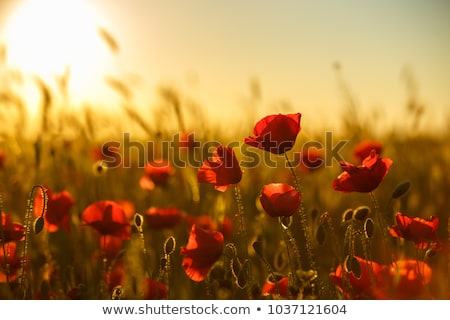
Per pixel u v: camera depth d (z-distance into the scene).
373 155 1.56
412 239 1.56
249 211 2.12
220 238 1.58
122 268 1.78
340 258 1.60
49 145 2.27
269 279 1.58
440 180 2.24
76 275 1.79
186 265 1.59
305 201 2.20
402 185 1.63
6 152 2.42
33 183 2.27
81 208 2.18
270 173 2.31
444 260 1.82
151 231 2.05
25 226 1.60
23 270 1.60
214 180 1.61
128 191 2.44
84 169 2.36
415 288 1.49
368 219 1.53
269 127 1.57
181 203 2.28
